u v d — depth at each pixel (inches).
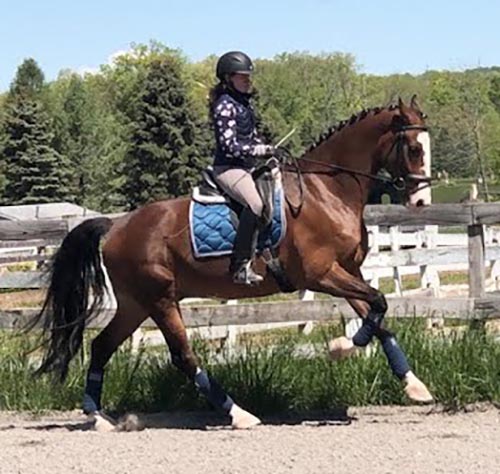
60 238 370.6
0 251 935.7
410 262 488.4
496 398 325.4
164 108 2009.1
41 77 3125.0
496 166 2159.2
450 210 345.7
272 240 300.7
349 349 308.3
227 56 296.8
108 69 3543.3
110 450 274.5
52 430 312.0
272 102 2605.8
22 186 2177.7
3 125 2246.6
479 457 251.6
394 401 332.8
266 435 290.0
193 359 310.5
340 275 302.7
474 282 346.6
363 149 306.8
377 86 2645.2
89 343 368.8
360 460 251.9
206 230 303.9
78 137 2559.1
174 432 301.1
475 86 2256.4
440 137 2233.0
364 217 354.6
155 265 308.8
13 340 375.2
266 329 522.3
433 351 333.4
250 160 302.4
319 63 2682.1
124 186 2052.2
